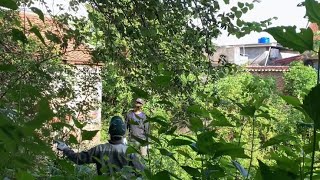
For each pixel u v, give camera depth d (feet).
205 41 16.40
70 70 17.58
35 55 12.15
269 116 4.99
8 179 3.30
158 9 15.80
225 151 4.33
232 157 4.48
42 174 4.21
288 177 3.36
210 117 5.12
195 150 4.42
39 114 3.09
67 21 13.80
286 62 67.36
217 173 4.50
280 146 4.68
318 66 3.10
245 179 4.34
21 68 6.48
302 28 3.08
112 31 16.53
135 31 15.89
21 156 3.19
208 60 16.48
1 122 2.94
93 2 15.81
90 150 10.14
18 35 4.48
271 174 3.35
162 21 16.24
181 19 16.31
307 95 3.01
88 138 4.64
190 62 16.20
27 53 11.40
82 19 15.70
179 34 16.56
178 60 16.06
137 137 5.40
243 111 4.99
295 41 3.09
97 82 19.67
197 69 15.81
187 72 14.94
